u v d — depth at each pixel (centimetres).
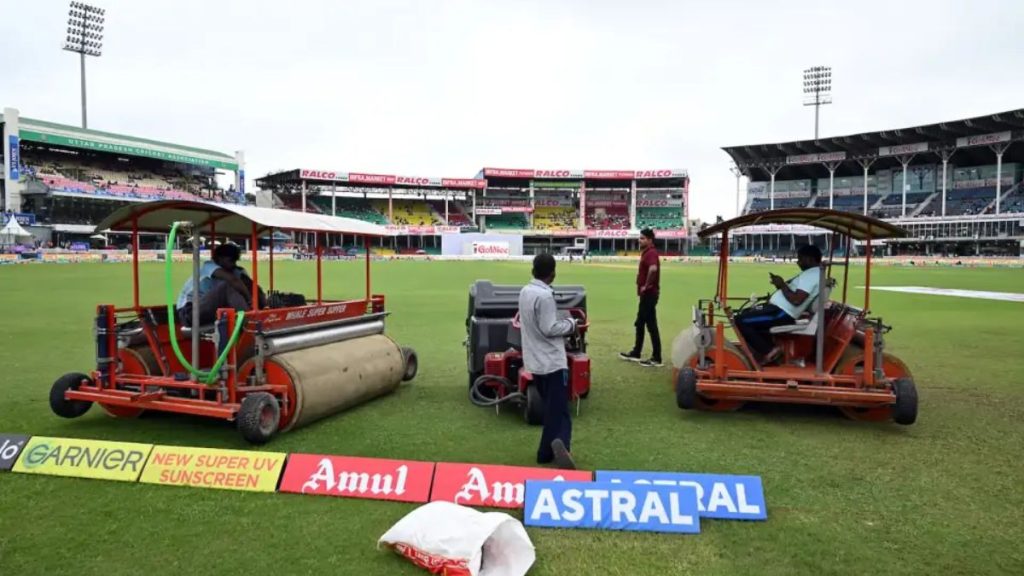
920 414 685
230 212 570
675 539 392
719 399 689
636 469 514
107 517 413
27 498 443
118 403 588
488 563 355
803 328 666
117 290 2255
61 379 616
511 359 675
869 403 614
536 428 623
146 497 446
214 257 668
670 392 784
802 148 7562
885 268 5175
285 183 8300
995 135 6309
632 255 8312
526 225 8950
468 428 621
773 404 727
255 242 589
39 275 3139
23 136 5794
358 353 695
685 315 1627
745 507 421
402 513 423
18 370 883
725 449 564
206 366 641
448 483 446
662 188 9062
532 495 421
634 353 994
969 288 2688
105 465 483
